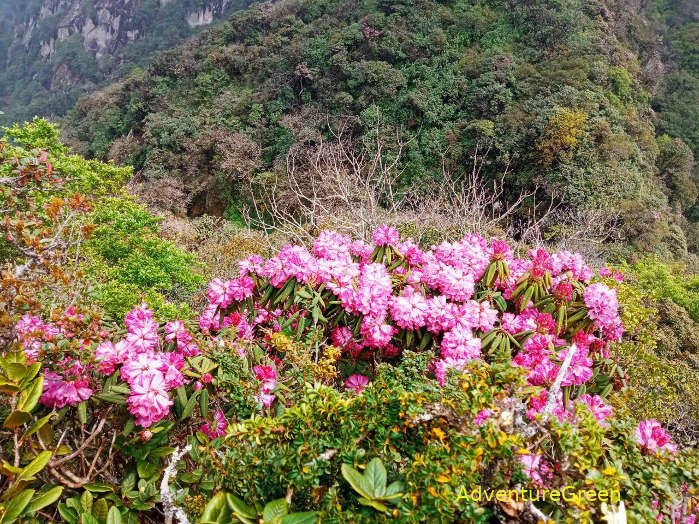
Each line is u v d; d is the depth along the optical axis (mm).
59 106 59844
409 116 19562
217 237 12672
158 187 20562
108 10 69625
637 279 9375
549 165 15414
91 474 1497
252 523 1110
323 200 8500
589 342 2156
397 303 1962
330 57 22875
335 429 1217
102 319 1851
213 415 1724
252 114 22984
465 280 2098
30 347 1568
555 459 1186
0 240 2072
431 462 1070
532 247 7441
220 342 1711
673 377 3396
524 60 19781
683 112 22953
